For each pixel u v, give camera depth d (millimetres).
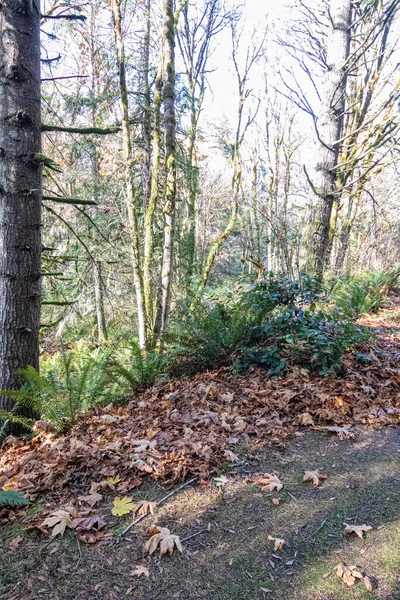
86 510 2348
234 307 5191
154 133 8227
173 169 7082
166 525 2223
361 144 8023
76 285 9367
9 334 3752
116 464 2789
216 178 21516
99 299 9539
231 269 20625
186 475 2678
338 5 7070
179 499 2441
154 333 5992
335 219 9695
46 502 2461
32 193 3719
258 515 2277
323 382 3941
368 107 9641
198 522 2236
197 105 14930
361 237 14945
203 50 14414
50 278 6062
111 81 9266
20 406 3812
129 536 2145
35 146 3715
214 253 12688
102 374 4492
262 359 4352
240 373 4465
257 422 3340
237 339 4766
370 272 9609
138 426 3504
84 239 8898
